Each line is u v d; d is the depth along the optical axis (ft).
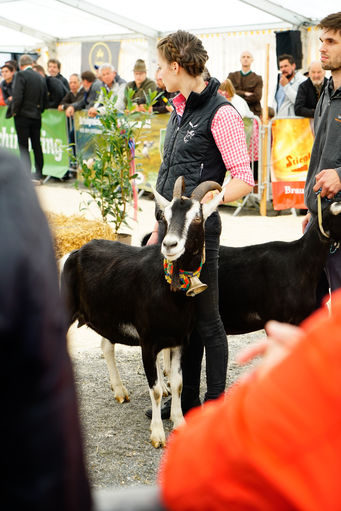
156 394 12.65
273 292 13.34
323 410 2.48
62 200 38.32
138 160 38.04
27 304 2.34
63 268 14.57
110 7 45.88
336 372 2.49
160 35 49.08
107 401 14.56
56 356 2.46
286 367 2.63
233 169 11.96
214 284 12.41
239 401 2.76
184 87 11.98
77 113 42.14
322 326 2.66
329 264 12.81
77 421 2.67
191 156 12.18
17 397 2.40
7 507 2.44
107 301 13.46
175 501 2.80
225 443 2.66
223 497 2.63
